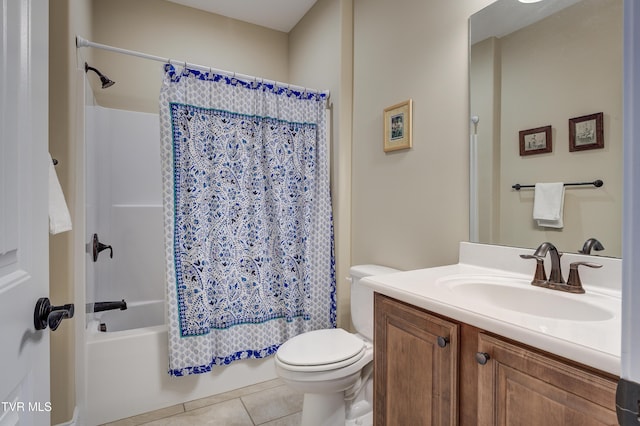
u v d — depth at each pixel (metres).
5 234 0.53
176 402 1.84
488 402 0.79
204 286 1.83
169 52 2.48
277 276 2.10
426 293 1.00
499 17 1.31
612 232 1.01
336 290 2.23
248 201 2.02
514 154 1.27
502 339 0.77
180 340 1.77
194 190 1.82
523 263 1.22
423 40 1.65
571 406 0.65
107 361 1.70
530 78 1.21
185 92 1.83
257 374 2.07
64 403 1.41
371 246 2.01
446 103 1.53
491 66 1.34
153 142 2.52
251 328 2.01
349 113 2.18
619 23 0.99
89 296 1.79
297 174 2.16
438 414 0.92
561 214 1.13
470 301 0.91
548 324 0.73
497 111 1.32
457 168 1.48
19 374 0.56
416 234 1.69
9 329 0.53
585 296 0.96
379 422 1.16
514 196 1.27
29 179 0.62
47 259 0.70
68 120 1.42
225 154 1.93
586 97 1.06
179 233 1.79
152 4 2.42
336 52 2.21
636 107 0.34
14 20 0.57
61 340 1.41
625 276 0.35
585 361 0.61
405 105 1.73
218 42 2.64
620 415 0.35
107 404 1.69
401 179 1.79
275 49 2.88
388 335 1.12
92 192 1.90
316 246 2.17
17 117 0.58
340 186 2.18
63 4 1.40
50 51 1.38
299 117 2.16
